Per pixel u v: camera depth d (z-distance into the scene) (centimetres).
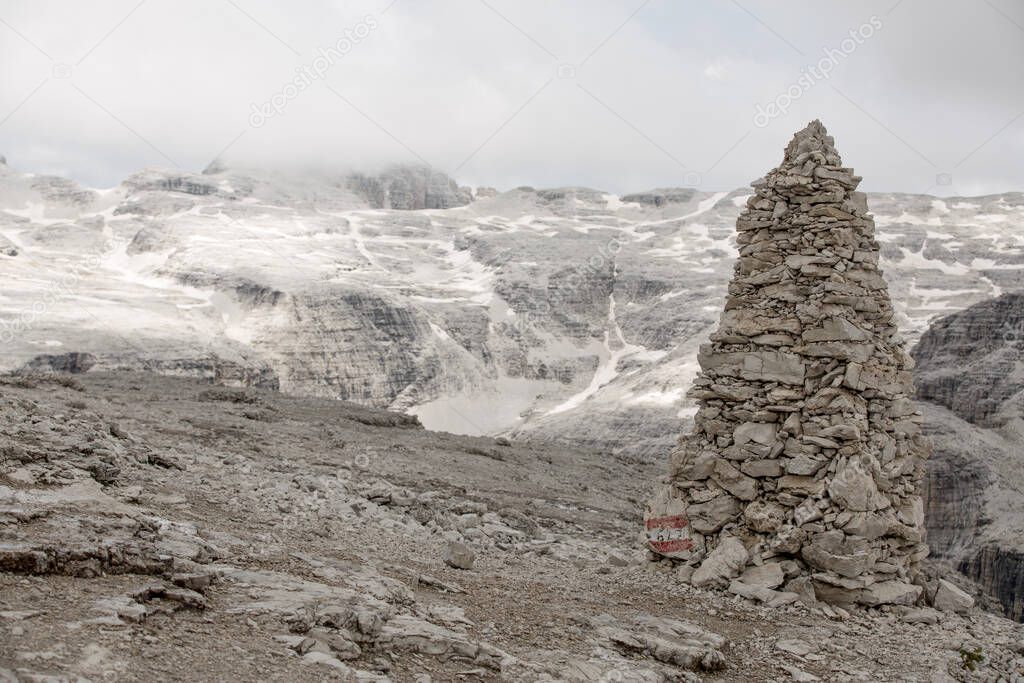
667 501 2097
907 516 1997
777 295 2050
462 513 2458
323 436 3378
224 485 2061
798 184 2072
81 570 1175
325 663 1089
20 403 2192
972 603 1981
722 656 1460
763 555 1933
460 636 1261
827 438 1942
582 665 1292
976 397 15500
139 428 2791
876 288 2064
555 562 2070
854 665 1559
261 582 1315
